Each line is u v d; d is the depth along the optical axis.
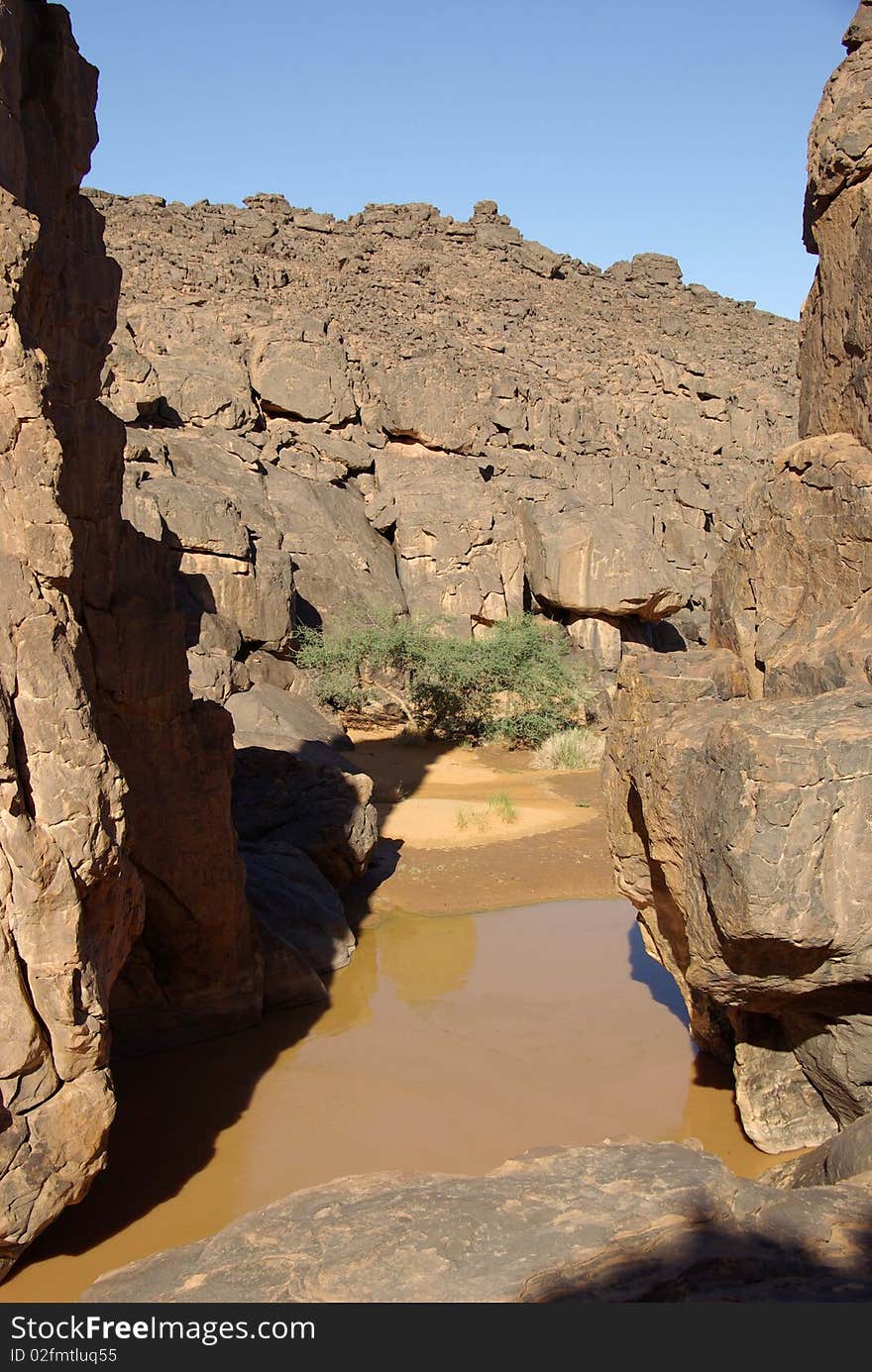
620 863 9.27
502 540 33.78
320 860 15.34
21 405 7.13
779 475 9.85
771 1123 8.36
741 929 6.46
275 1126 9.45
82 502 9.88
